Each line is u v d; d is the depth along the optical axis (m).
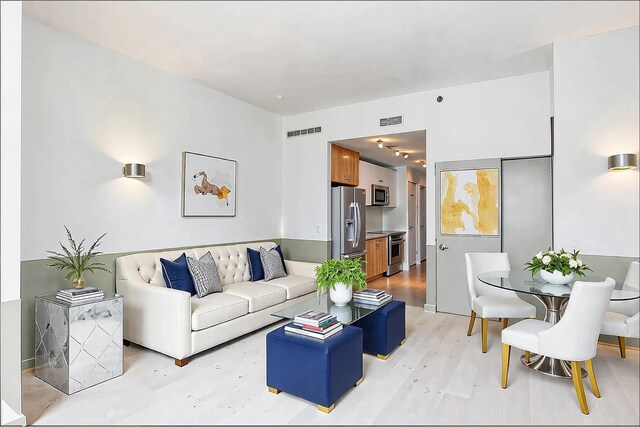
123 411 2.29
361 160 7.12
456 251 4.39
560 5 2.72
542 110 3.93
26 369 2.84
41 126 2.91
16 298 2.11
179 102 4.04
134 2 2.64
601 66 3.18
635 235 3.08
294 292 4.18
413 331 3.78
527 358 2.94
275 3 2.66
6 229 2.08
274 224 5.48
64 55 3.06
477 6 2.72
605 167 3.18
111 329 2.71
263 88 4.44
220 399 2.43
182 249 4.06
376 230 8.20
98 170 3.30
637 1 2.65
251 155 5.05
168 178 3.92
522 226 4.14
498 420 2.17
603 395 2.45
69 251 3.09
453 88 4.40
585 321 2.23
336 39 3.21
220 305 3.26
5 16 2.07
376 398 2.44
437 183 4.50
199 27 3.00
